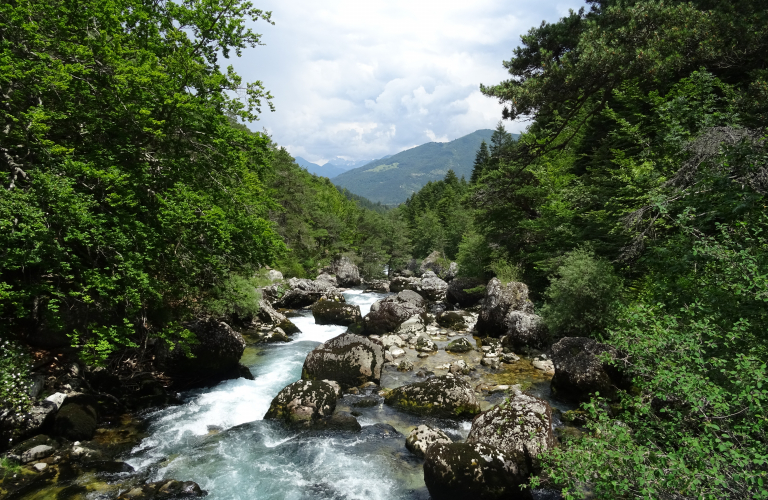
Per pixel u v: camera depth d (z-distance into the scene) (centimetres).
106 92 991
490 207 2433
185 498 688
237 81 1198
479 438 774
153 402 1078
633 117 1925
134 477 747
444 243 5641
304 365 1275
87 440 861
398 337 1777
